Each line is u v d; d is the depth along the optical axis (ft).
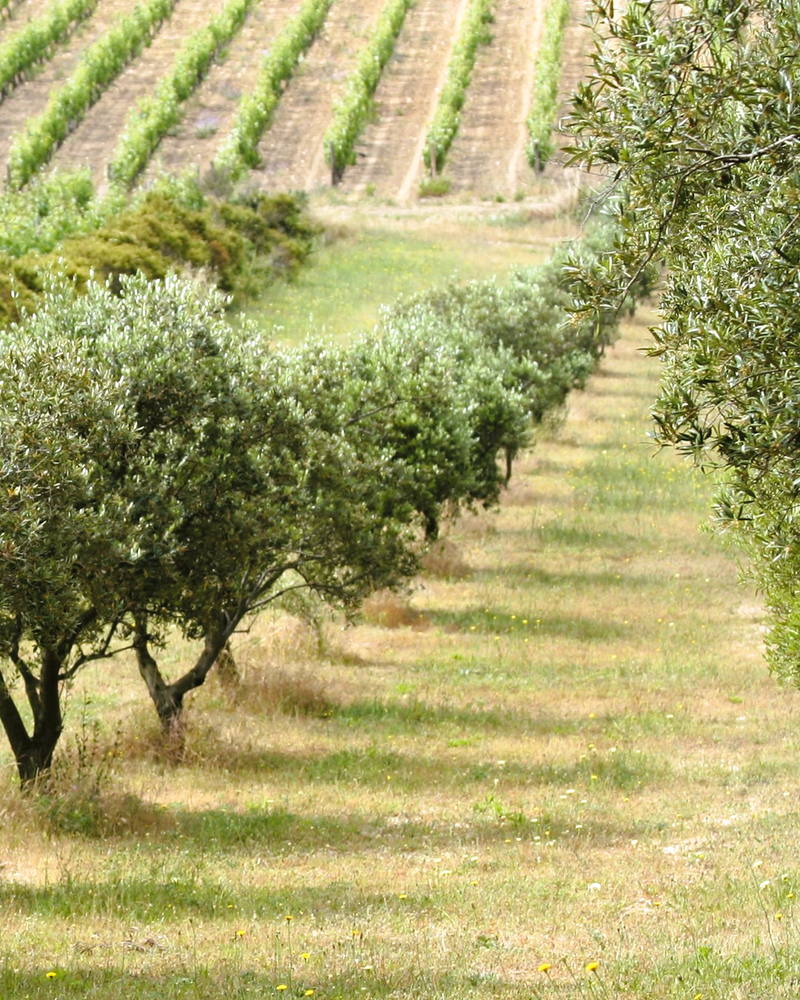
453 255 366.43
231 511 86.69
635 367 327.47
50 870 73.10
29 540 63.52
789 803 87.92
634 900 66.80
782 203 39.99
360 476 104.01
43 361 73.77
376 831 84.38
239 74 508.94
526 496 215.31
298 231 367.66
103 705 116.06
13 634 73.82
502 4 588.09
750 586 166.20
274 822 85.40
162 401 85.20
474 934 60.03
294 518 92.84
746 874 70.18
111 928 61.67
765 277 39.01
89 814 82.64
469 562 179.83
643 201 44.34
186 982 51.72
